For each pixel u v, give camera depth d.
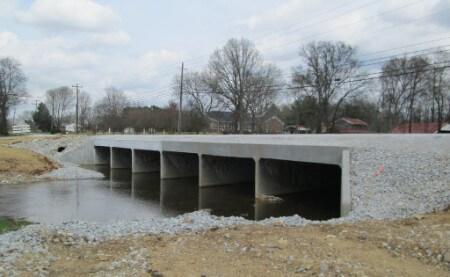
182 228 11.12
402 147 17.20
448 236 7.98
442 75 55.59
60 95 117.44
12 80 81.00
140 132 83.94
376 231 9.08
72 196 22.98
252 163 29.66
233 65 64.75
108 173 36.66
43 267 7.54
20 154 33.50
